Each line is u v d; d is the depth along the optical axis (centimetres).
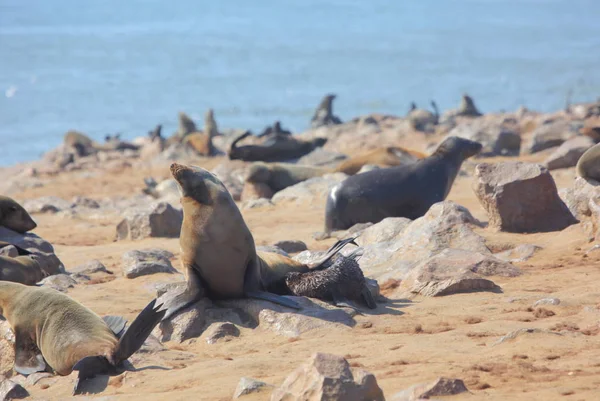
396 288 3975
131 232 6625
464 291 3788
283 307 3494
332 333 3288
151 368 3016
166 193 9888
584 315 3238
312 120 19712
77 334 3145
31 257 4606
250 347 3262
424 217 4634
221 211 3544
